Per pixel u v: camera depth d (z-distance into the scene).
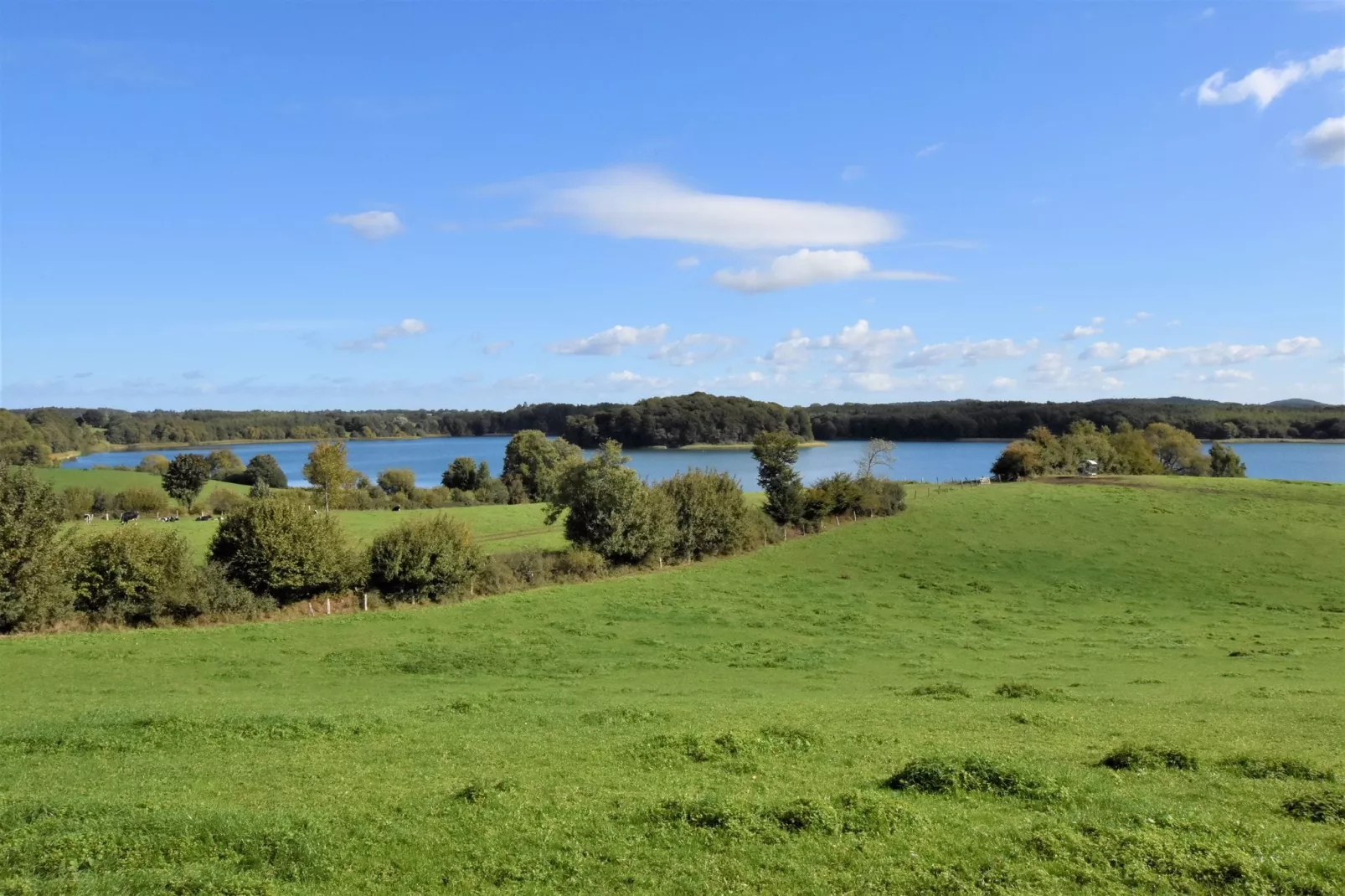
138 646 41.03
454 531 57.62
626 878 12.91
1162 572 64.44
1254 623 50.47
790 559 71.69
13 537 43.41
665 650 42.72
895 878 12.44
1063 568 66.44
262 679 35.31
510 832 14.85
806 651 42.38
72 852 14.02
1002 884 12.07
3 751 21.66
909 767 17.28
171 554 48.94
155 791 17.70
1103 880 12.08
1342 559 66.56
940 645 44.59
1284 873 11.98
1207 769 17.86
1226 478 106.38
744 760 19.30
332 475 126.44
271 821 15.27
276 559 50.69
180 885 12.75
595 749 20.91
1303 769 17.36
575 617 50.53
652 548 68.62
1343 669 36.72
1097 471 124.56
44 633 43.94
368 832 15.04
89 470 137.50
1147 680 33.94
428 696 31.00
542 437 155.25
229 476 158.00
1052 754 19.89
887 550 73.31
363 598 53.69
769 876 12.76
